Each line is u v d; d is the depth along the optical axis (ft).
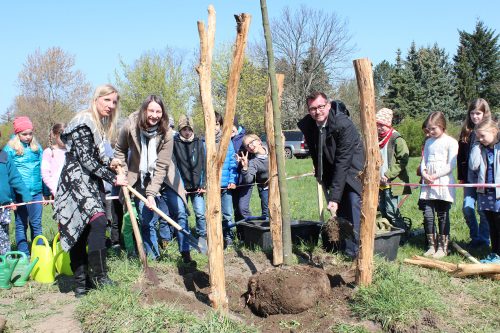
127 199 15.28
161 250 19.77
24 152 20.80
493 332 12.50
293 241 20.47
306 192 42.55
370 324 12.75
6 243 19.07
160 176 16.84
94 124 14.38
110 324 12.46
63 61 114.11
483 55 170.60
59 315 13.79
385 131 20.97
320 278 13.92
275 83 14.26
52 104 113.39
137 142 16.79
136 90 117.50
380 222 19.30
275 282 13.57
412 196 36.27
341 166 16.65
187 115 20.40
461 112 157.17
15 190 19.89
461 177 20.62
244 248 20.68
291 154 99.86
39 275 16.90
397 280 14.15
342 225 16.75
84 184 14.34
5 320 12.75
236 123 23.18
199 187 20.58
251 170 22.30
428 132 19.86
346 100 164.14
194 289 15.79
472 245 20.59
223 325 12.28
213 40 12.99
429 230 19.69
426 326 12.53
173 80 118.32
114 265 17.16
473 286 15.57
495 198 17.85
